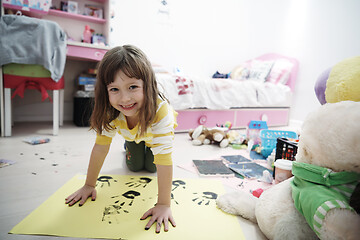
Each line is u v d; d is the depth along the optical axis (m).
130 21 2.59
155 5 2.69
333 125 0.51
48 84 1.74
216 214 0.74
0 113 1.68
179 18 2.84
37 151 1.37
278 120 2.86
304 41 2.78
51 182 0.95
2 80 1.63
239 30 3.20
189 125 2.25
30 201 0.79
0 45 1.53
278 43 3.18
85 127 2.17
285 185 0.65
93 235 0.62
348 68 0.62
